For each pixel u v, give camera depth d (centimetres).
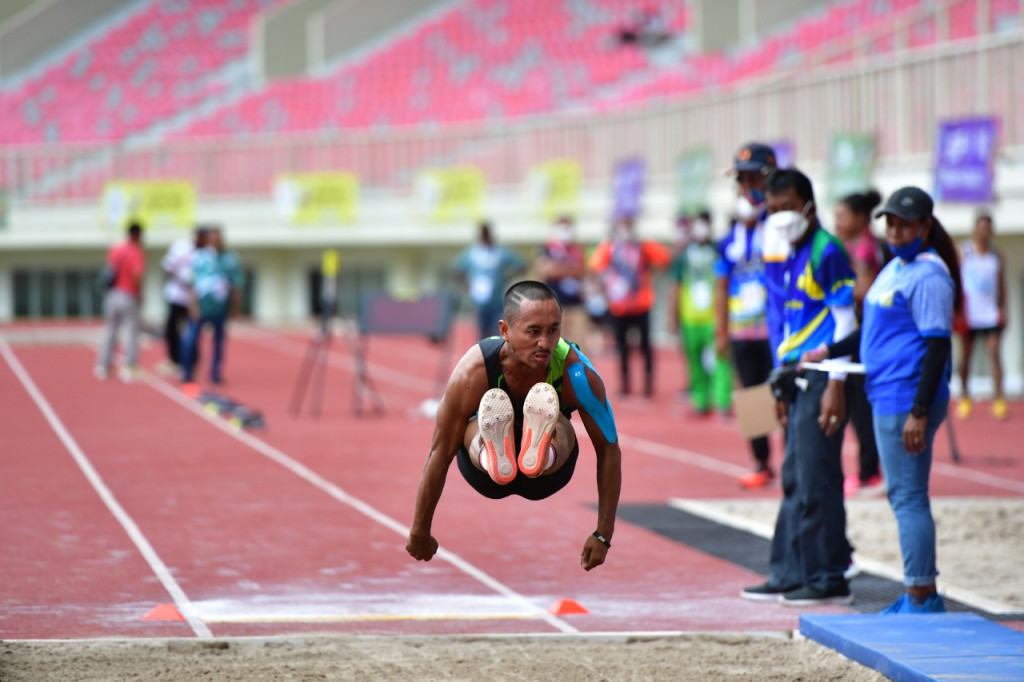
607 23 12838
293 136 11312
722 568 2742
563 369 1530
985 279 5141
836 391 2348
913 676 1775
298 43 14062
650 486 3784
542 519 3275
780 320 2475
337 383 6862
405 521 3228
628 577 2650
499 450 1485
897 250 2180
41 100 14300
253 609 2331
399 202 10894
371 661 1955
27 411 5434
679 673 1909
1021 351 6162
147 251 11594
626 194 8969
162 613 2259
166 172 11575
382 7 14238
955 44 6944
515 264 6844
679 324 5503
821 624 2066
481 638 2116
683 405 5859
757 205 2702
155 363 7750
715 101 8088
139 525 3117
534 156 10125
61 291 11938
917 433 2120
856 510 3359
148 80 14362
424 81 12912
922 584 2202
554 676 1884
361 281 11700
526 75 12406
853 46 7512
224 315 6525
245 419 4994
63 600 2381
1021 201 5431
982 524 3156
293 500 3488
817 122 7025
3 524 3105
